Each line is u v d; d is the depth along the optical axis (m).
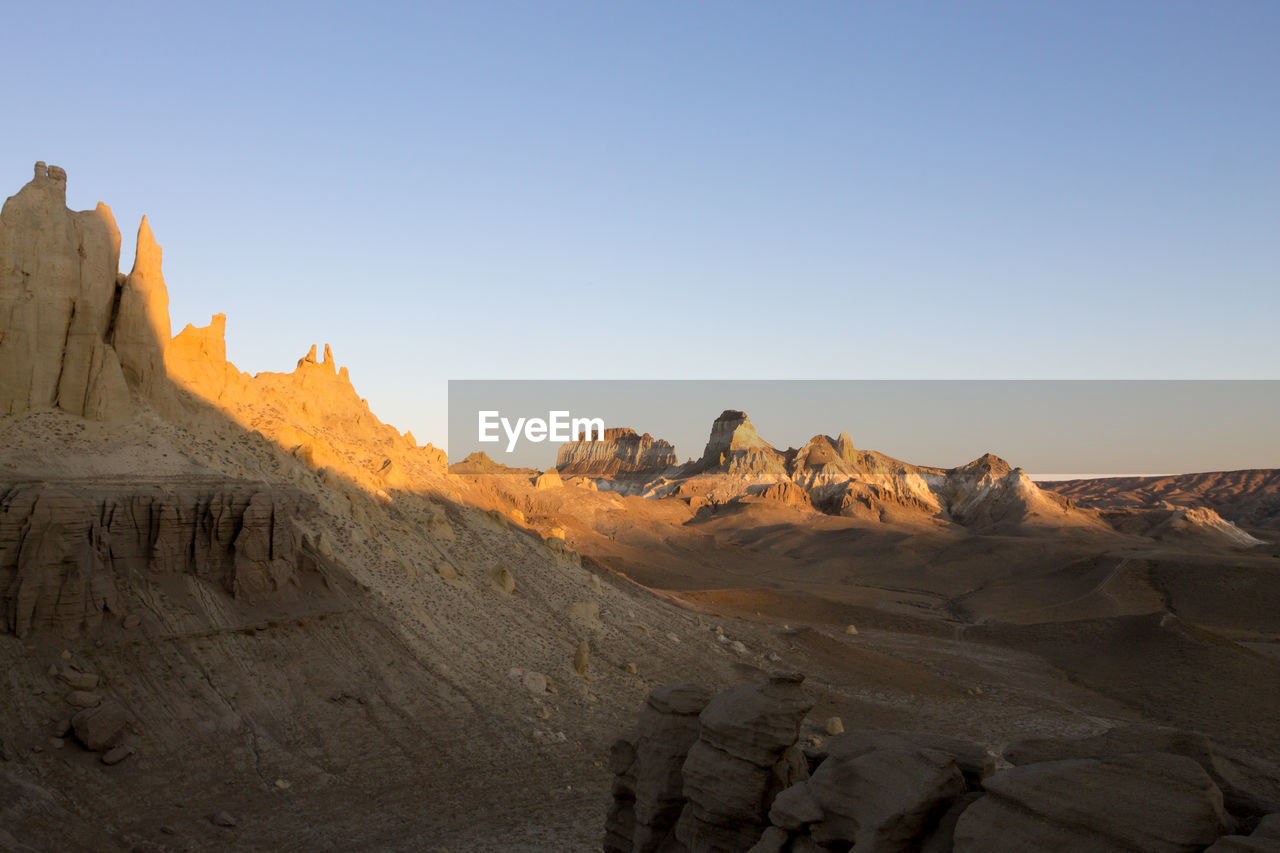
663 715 26.86
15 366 46.41
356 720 43.91
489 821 38.19
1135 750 18.55
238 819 34.62
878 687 74.94
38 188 48.50
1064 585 158.38
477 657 55.34
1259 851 13.81
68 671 37.06
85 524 40.47
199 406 59.09
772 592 122.94
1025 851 16.27
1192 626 96.81
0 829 29.20
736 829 22.95
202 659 41.62
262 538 47.88
